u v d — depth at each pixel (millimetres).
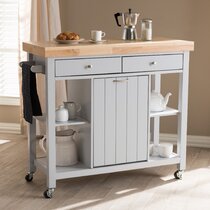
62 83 5605
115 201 4359
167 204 4312
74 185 4633
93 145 4508
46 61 4285
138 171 4934
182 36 5531
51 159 4398
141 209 4230
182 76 4691
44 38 5586
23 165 5039
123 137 4586
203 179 4766
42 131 5727
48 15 5582
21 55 5723
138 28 5598
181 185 4645
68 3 5691
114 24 5633
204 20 5465
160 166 5047
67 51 4301
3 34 5914
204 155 5352
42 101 5664
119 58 4465
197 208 4250
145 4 5555
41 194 4473
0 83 5977
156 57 4574
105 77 4457
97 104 4469
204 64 5520
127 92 4539
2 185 4621
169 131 5680
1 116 5992
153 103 4730
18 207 4262
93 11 5656
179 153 4777
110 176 4820
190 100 5598
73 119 4559
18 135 5871
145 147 4668
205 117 5582
